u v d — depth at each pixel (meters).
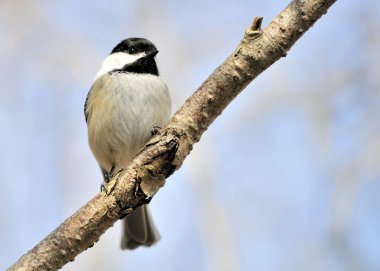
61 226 5.21
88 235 5.21
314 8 4.89
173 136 5.21
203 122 5.28
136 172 5.21
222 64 5.21
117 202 5.21
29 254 5.13
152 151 5.21
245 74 5.09
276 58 5.06
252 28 5.07
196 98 5.25
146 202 5.38
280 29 4.98
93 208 5.21
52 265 5.14
